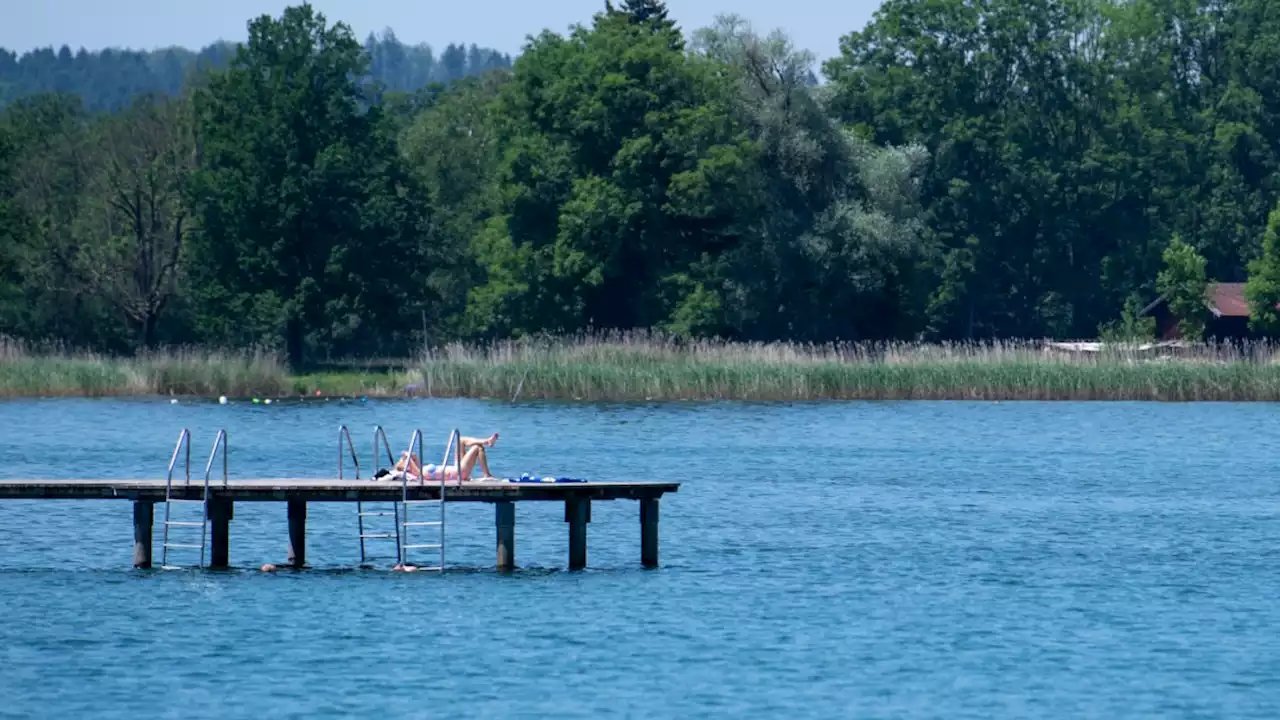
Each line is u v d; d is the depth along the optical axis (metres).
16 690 89.69
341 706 86.88
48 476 177.62
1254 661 96.75
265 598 112.38
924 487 177.50
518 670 93.81
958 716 85.88
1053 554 132.62
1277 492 174.88
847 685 91.31
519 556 130.88
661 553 132.50
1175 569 125.94
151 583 117.69
